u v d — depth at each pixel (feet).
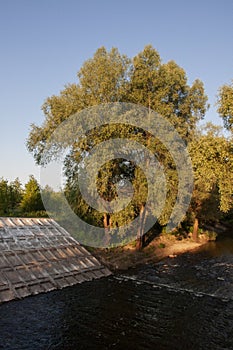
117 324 39.40
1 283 47.26
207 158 52.65
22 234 64.39
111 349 33.01
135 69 82.17
